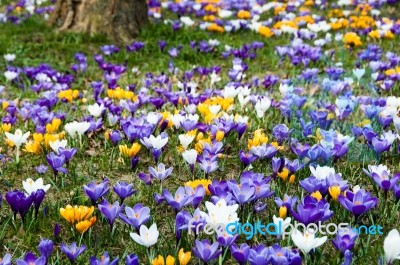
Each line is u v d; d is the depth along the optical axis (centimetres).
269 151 191
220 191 165
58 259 157
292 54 326
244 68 294
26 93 278
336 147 191
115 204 163
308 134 210
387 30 389
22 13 505
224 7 512
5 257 147
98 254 165
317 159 197
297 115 230
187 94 242
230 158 210
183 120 214
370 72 307
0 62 330
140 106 244
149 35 396
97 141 221
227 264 161
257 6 492
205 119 217
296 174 192
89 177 200
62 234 172
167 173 180
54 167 186
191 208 179
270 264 150
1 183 197
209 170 181
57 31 398
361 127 219
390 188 174
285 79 282
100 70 334
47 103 238
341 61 337
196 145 197
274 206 180
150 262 156
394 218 176
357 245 162
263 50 370
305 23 442
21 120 243
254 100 242
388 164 206
